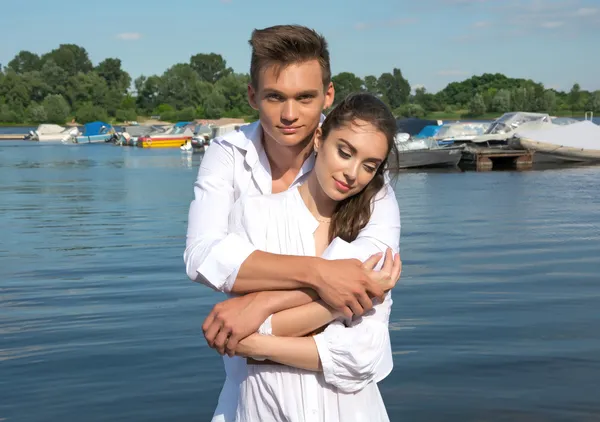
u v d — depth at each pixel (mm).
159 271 8773
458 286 7539
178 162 35406
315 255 2207
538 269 8484
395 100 115750
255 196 2238
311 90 2172
